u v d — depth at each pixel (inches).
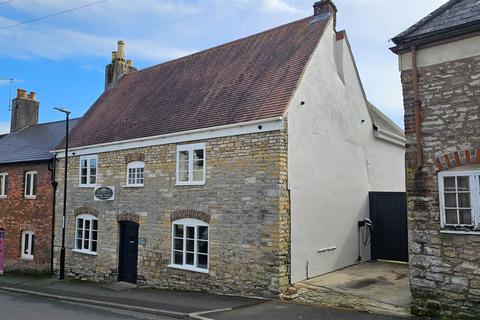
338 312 371.6
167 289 535.8
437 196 349.1
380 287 450.9
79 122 778.2
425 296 349.4
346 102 598.9
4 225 816.9
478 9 341.1
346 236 570.9
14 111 1031.6
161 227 554.6
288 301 421.7
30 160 768.9
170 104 625.0
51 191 736.3
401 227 611.5
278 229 437.1
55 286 610.2
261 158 459.2
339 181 561.9
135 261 594.2
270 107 470.0
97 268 637.9
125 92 784.3
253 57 597.6
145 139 582.2
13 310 440.8
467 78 342.0
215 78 612.1
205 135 513.0
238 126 478.6
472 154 333.7
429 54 363.9
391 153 743.7
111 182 632.4
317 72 530.0
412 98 369.7
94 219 657.6
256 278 448.5
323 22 569.9
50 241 722.8
